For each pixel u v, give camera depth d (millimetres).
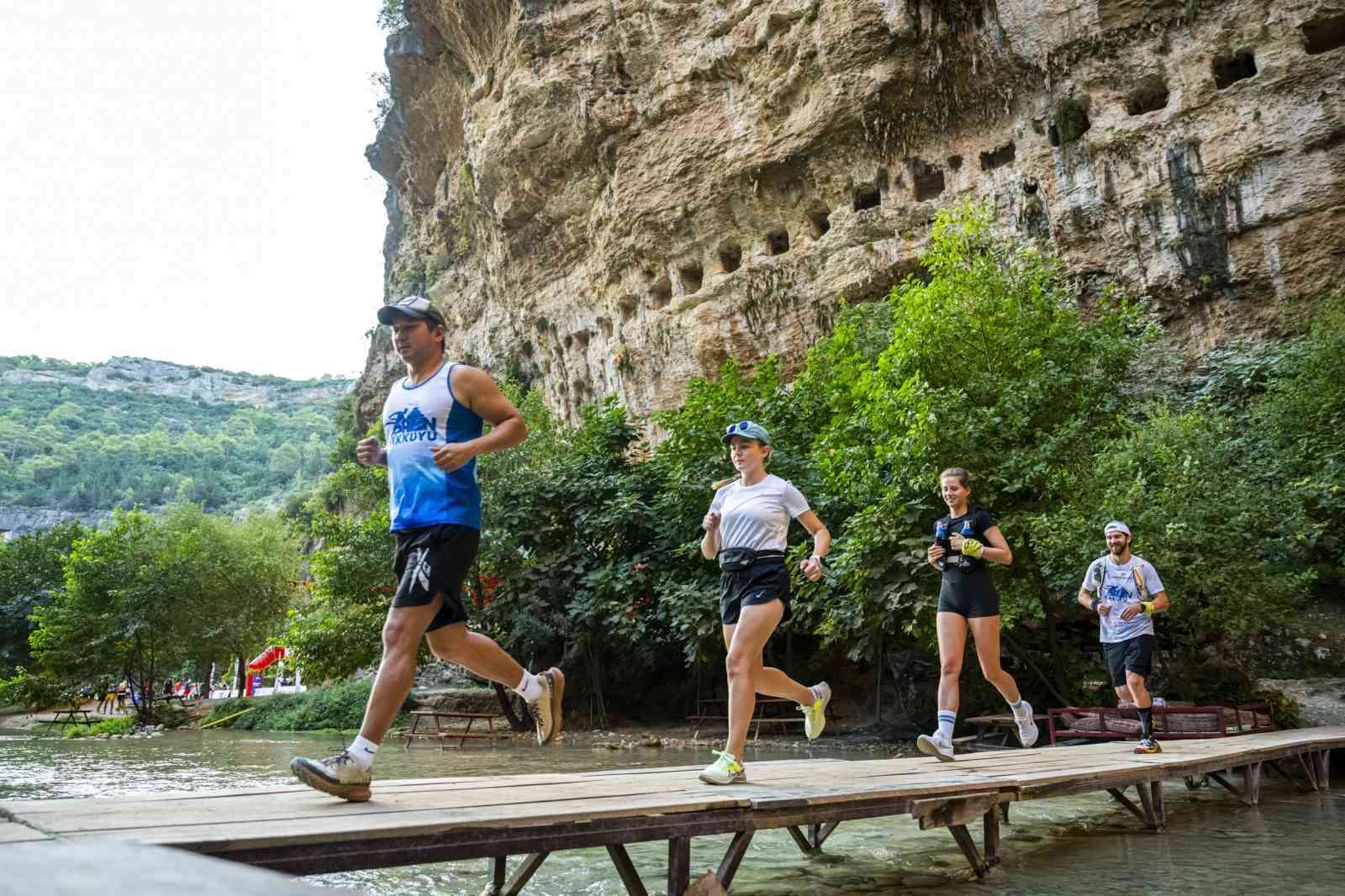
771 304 26875
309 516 56719
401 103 42469
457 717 19672
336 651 21969
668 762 12938
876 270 24609
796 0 25375
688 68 28016
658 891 4820
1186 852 5723
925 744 6496
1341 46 19516
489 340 39562
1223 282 20625
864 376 14781
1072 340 14180
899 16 23609
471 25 34844
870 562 13375
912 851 5980
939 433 12969
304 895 833
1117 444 14570
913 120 24391
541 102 30984
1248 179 20281
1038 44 22469
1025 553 13438
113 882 824
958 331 14203
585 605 19250
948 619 6727
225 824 2967
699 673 19859
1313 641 14961
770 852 5973
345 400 55219
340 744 20094
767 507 5090
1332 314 17922
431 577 3717
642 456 24359
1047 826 6980
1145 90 21875
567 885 4984
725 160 27375
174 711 32688
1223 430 15836
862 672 19312
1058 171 22562
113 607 33750
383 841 2957
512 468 22000
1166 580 12688
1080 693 13906
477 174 35500
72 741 23703
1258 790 8367
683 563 19031
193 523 38062
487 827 3178
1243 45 20500
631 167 29578
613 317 31844
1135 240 21641
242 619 36812
